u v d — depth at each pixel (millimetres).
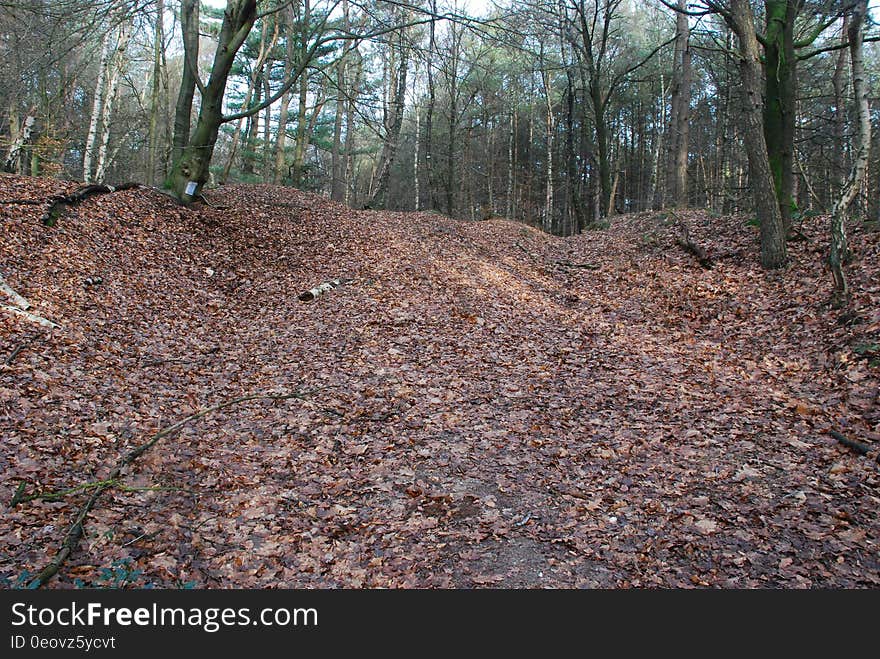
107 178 30062
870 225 11141
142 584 4062
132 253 11531
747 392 7234
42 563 4062
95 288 9773
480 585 4176
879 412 6137
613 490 5348
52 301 8734
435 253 14859
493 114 34781
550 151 29234
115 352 8164
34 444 5496
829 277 10039
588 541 4625
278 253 13906
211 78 14727
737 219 15359
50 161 18125
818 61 20984
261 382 7961
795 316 9297
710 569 4211
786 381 7508
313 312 10648
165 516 4836
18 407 6020
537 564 4387
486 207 34406
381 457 6043
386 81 26844
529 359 8734
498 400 7387
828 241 11445
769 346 8750
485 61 29281
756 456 5719
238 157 32594
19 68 16422
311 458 6008
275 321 10398
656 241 16203
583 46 26219
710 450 5895
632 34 33031
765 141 12086
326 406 7203
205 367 8430
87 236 11125
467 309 10711
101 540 4398
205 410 6738
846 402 6559
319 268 13031
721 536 4539
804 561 4184
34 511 4590
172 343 9070
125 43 18797
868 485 5000
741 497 5043
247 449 6152
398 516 5051
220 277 12305
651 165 39156
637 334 9984
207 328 10023
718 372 7980
